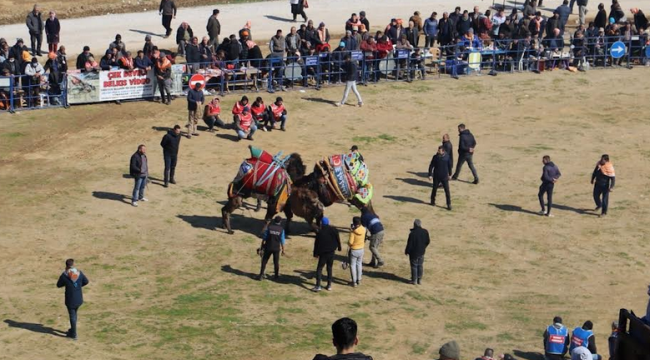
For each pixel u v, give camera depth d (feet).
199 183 114.11
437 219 110.52
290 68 144.46
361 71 150.51
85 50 134.92
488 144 133.39
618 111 147.74
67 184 111.45
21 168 115.14
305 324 84.58
